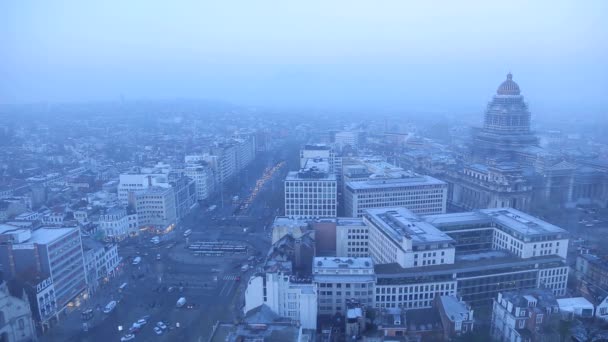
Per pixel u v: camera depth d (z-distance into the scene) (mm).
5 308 179375
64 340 193500
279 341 144625
